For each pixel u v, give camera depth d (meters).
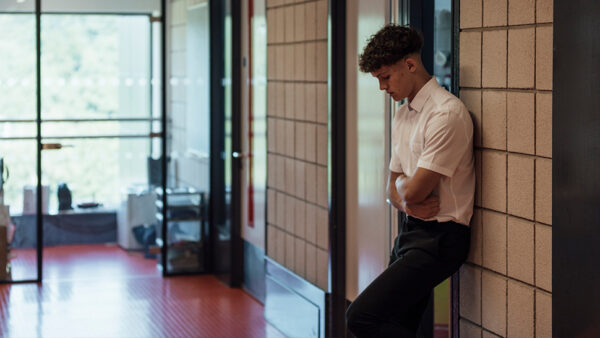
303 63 4.84
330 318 4.56
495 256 2.99
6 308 5.64
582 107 2.50
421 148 3.07
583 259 2.52
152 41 6.90
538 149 2.73
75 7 6.71
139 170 7.29
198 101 6.69
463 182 3.04
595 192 2.46
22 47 6.38
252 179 5.92
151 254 7.41
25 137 6.41
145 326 5.19
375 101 4.14
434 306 4.17
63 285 6.36
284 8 5.10
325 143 4.58
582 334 2.53
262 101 5.64
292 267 5.09
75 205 7.24
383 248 4.09
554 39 2.60
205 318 5.40
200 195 6.73
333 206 4.52
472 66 3.08
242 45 6.05
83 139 7.07
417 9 3.96
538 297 2.76
